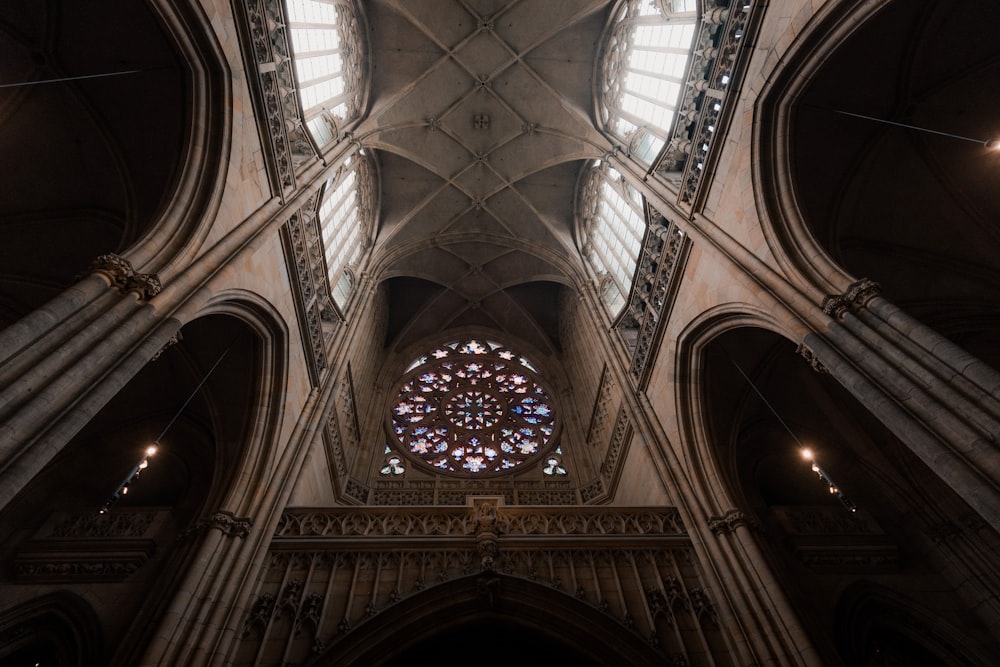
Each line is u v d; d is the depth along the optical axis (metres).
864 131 11.11
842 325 8.14
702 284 12.53
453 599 10.62
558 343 26.02
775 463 15.14
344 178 18.62
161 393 14.09
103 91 10.32
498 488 19.58
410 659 10.60
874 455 13.88
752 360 13.88
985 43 10.03
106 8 9.25
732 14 11.92
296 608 10.35
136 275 7.70
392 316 26.34
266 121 11.68
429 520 12.75
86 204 11.93
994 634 10.66
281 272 12.75
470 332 26.75
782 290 9.52
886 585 11.77
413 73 20.77
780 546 12.77
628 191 19.06
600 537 12.10
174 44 9.51
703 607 10.81
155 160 10.89
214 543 10.60
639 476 15.49
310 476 14.32
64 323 6.52
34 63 9.98
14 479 5.05
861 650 11.05
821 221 11.67
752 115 10.93
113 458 13.99
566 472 20.50
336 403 17.23
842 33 9.23
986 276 12.02
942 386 6.39
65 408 5.98
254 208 11.37
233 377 13.38
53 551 11.40
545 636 10.40
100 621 10.27
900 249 12.52
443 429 22.42
